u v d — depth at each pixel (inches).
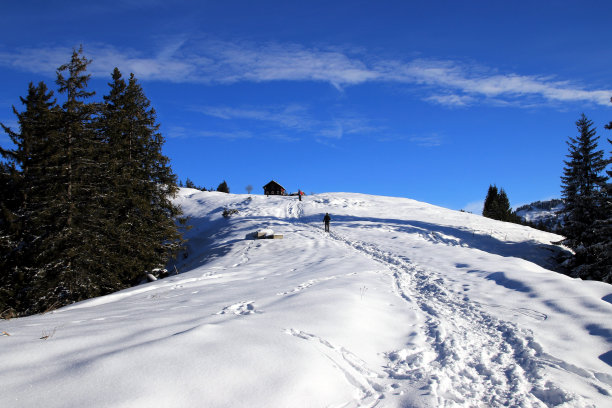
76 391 127.6
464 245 1093.8
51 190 701.3
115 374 140.9
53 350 170.1
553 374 200.5
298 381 156.3
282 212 1637.6
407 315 313.6
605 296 346.9
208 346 177.3
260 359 169.8
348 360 199.2
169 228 961.5
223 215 1545.3
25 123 765.3
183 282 525.7
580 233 1040.8
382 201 2000.5
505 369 211.0
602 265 917.2
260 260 771.4
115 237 795.4
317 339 217.8
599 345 242.2
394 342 246.8
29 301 658.2
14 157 754.2
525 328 275.3
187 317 263.1
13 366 149.2
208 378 146.2
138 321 241.6
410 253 717.3
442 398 164.1
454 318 307.4
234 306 313.0
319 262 660.1
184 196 2140.7
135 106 1008.2
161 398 128.6
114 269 787.4
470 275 484.7
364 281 446.6
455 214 1708.9
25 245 698.2
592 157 1068.5
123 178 860.0
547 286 382.9
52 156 706.8
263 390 145.3
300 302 308.0
